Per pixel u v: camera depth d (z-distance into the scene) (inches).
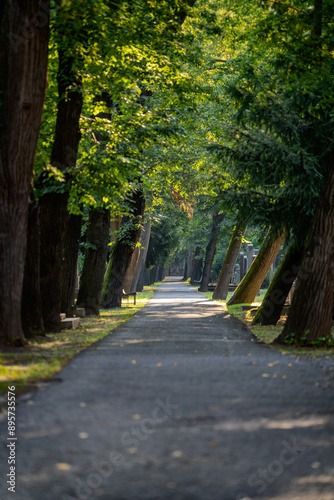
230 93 797.2
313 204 751.1
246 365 452.1
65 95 716.7
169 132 858.8
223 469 215.8
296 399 325.7
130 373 411.5
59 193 737.6
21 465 219.9
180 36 807.1
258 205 797.9
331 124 737.6
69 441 247.9
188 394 338.6
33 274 653.9
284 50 738.8
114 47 705.0
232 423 275.4
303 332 621.9
